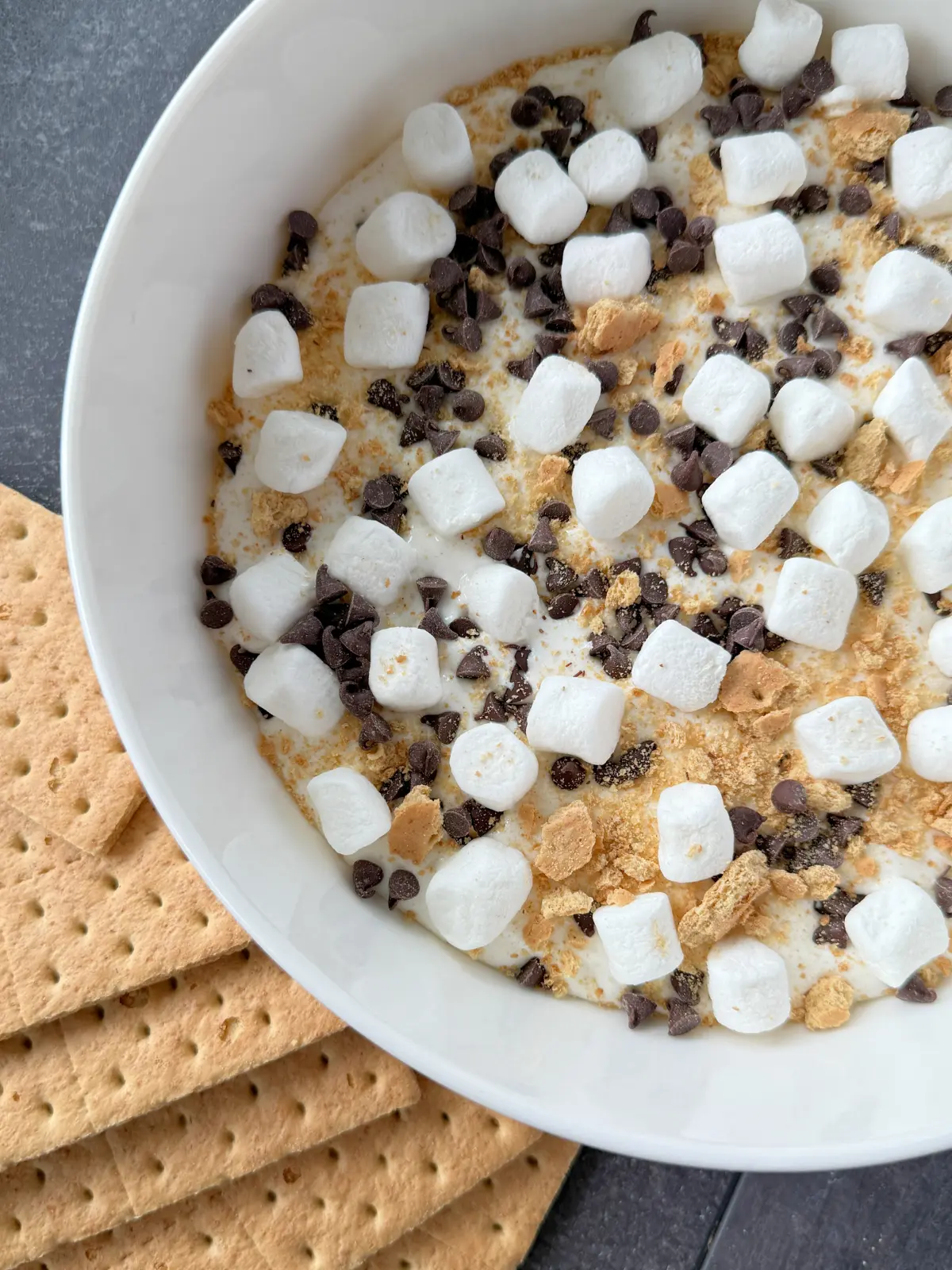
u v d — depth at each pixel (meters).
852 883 0.28
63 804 0.30
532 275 0.28
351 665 0.28
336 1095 0.30
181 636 0.27
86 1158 0.30
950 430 0.28
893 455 0.28
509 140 0.28
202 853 0.25
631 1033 0.28
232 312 0.28
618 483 0.27
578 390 0.28
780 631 0.28
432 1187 0.30
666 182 0.28
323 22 0.25
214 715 0.27
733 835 0.28
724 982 0.27
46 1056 0.30
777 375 0.28
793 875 0.28
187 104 0.25
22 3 0.31
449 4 0.26
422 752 0.28
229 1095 0.30
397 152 0.28
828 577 0.27
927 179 0.28
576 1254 0.31
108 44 0.31
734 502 0.28
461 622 0.28
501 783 0.28
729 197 0.28
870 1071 0.27
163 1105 0.29
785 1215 0.31
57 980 0.29
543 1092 0.26
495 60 0.28
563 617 0.28
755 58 0.28
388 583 0.28
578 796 0.28
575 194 0.28
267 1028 0.30
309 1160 0.30
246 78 0.25
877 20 0.28
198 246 0.26
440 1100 0.31
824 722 0.28
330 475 0.28
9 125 0.31
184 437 0.27
